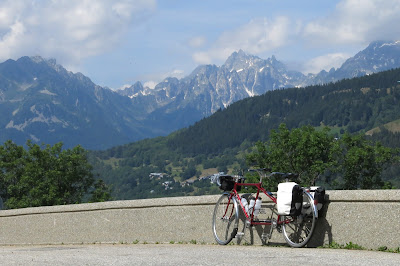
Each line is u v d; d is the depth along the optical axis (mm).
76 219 11969
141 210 10664
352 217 7566
